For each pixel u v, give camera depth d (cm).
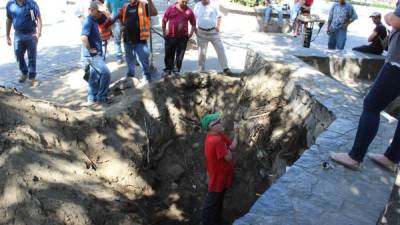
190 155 838
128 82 910
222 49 933
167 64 952
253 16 1540
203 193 770
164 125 840
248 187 747
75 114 755
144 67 917
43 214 530
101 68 820
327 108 622
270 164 721
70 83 957
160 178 778
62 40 1284
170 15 904
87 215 564
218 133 599
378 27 979
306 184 424
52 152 651
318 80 754
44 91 912
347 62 939
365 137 432
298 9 1456
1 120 635
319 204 396
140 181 740
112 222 579
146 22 885
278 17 1520
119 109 795
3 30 1397
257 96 825
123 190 709
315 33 1560
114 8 1023
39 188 558
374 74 959
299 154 673
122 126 775
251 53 948
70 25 1466
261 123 771
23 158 584
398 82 390
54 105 741
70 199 570
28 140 633
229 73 945
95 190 634
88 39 811
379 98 409
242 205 734
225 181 616
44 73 1012
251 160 767
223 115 891
